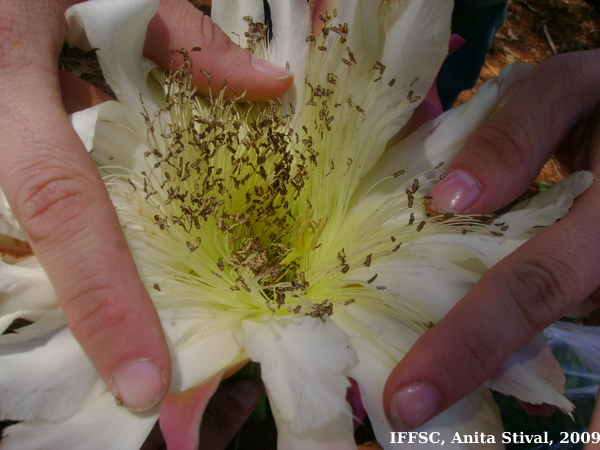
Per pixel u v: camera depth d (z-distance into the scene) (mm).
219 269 133
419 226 131
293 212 160
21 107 115
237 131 144
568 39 496
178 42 144
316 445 100
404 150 152
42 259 106
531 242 119
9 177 108
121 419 108
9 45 119
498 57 462
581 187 122
